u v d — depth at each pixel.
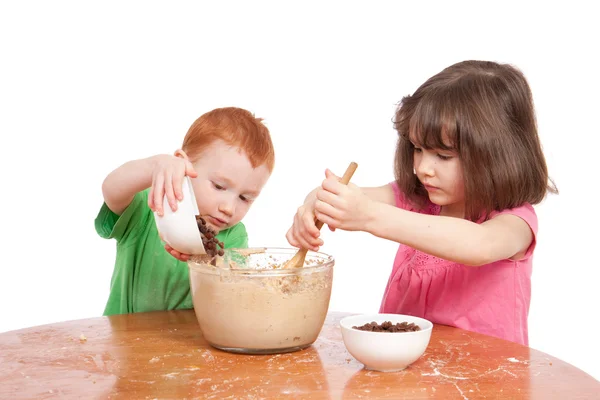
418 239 1.64
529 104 1.97
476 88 1.87
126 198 1.95
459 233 1.66
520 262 2.00
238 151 1.98
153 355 1.56
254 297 1.53
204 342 1.68
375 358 1.43
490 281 2.01
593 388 1.37
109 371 1.45
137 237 2.18
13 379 1.40
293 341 1.57
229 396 1.30
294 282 1.55
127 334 1.75
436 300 2.08
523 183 1.91
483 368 1.49
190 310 2.03
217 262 1.77
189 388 1.35
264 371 1.45
